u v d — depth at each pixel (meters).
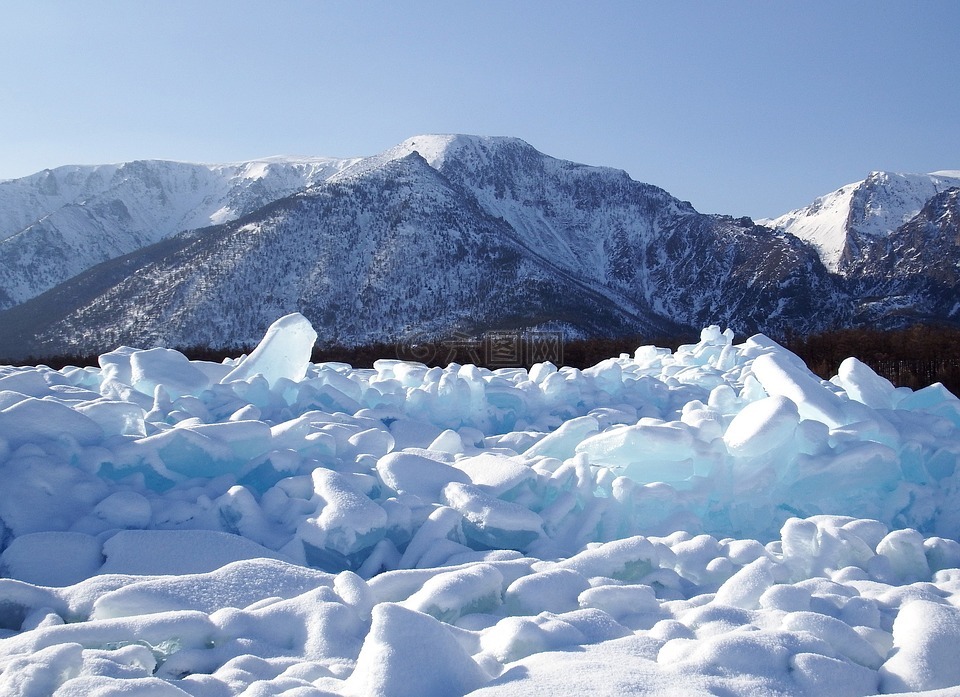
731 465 7.91
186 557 5.68
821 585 5.21
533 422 11.29
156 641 4.26
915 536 6.07
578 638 4.30
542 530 6.63
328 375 11.20
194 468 7.33
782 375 9.11
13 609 4.76
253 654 4.29
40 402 7.27
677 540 6.41
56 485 6.53
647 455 7.93
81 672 3.75
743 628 4.32
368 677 3.62
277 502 6.67
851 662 3.94
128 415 7.84
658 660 4.01
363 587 4.88
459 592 4.82
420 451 8.26
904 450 8.41
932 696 3.38
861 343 36.66
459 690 3.64
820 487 7.98
